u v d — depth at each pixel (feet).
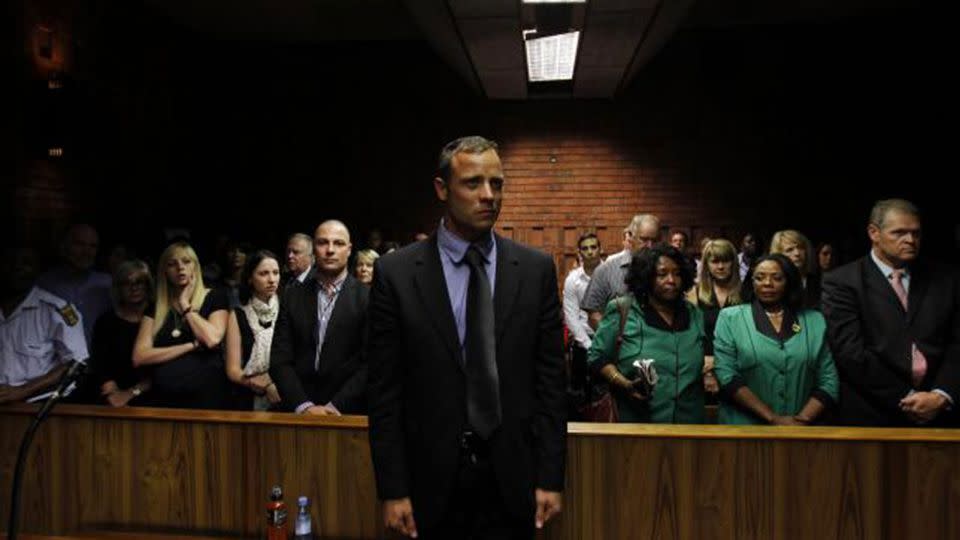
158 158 22.22
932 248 23.34
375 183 25.99
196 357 9.79
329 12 23.08
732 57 24.86
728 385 8.80
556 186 25.68
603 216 25.52
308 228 26.04
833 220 24.32
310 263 13.07
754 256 22.21
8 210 15.84
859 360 8.44
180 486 8.05
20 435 8.46
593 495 7.36
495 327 5.47
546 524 7.41
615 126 25.46
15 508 5.71
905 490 6.99
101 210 19.16
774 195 24.68
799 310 8.99
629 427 7.48
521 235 25.81
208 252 22.20
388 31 24.97
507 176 25.86
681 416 9.02
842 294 8.73
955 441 6.92
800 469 7.11
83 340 9.59
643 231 14.07
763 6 23.03
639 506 7.30
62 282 12.34
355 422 7.73
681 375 9.03
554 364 5.68
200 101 25.03
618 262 13.83
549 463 5.48
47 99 17.04
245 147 26.07
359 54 26.00
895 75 23.80
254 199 26.08
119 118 20.15
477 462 5.36
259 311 10.78
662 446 7.25
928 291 8.44
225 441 7.94
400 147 25.95
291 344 9.66
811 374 8.70
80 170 18.29
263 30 24.71
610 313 9.41
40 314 9.42
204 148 25.22
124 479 8.17
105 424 8.21
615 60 19.90
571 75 22.62
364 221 25.99
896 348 8.36
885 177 23.95
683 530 7.25
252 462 7.89
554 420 5.58
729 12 23.50
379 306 5.63
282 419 7.87
